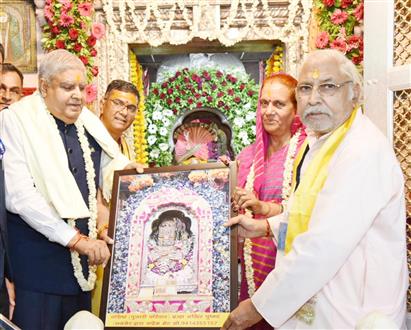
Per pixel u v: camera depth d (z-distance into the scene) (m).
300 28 4.54
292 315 2.15
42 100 2.78
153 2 4.52
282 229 2.39
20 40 4.64
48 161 2.65
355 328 2.00
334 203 2.09
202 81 5.14
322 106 2.26
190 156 5.12
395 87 2.94
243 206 2.78
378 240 2.15
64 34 4.43
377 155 2.15
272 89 3.07
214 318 2.29
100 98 4.55
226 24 4.56
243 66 5.24
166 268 2.40
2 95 3.83
